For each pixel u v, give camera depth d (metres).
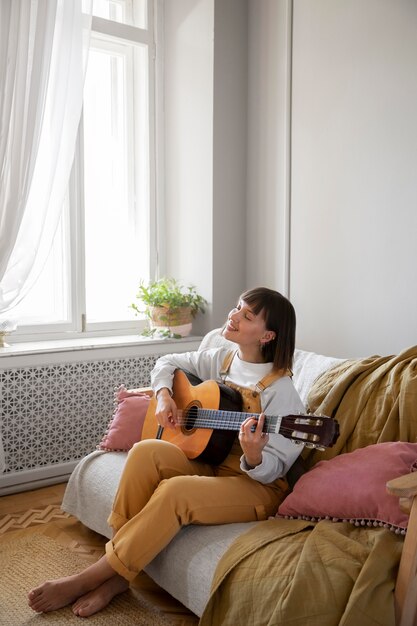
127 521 1.64
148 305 3.09
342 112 2.63
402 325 2.42
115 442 2.09
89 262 3.13
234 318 1.75
